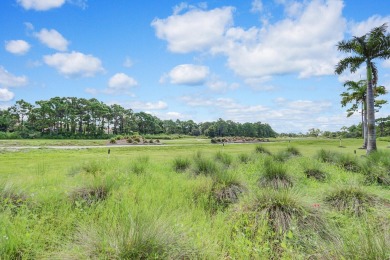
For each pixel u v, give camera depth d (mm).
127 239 3432
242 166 12570
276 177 8609
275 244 4312
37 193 6082
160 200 5832
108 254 3311
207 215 5469
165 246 3484
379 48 24750
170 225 3904
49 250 3721
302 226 4629
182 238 3754
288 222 4594
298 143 57750
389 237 3525
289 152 18578
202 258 3562
